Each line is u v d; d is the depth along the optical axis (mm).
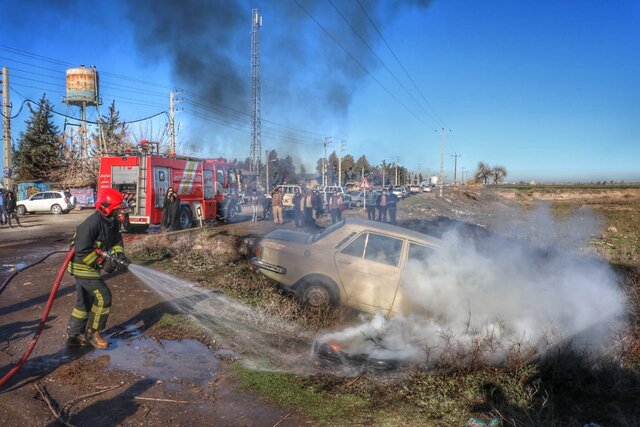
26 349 4859
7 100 24719
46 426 3467
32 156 38656
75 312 4934
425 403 4035
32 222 21172
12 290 7121
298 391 4121
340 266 6324
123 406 3779
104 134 33688
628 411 4012
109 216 4992
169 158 16531
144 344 5113
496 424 3666
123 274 8211
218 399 3938
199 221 17797
